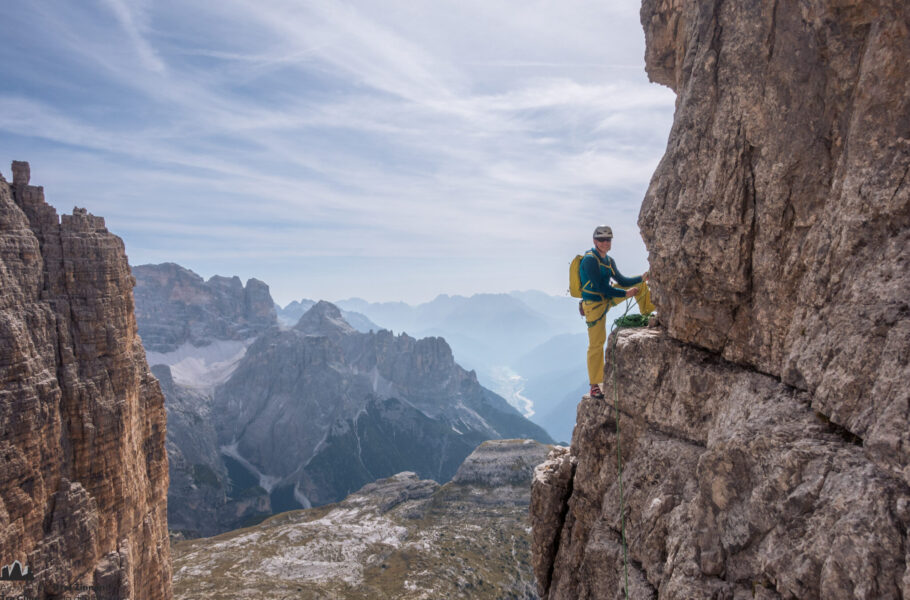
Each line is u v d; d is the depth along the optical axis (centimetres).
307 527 18825
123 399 6412
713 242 986
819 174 822
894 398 566
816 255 780
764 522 681
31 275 5697
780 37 863
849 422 627
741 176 940
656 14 1559
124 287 6769
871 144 707
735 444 759
